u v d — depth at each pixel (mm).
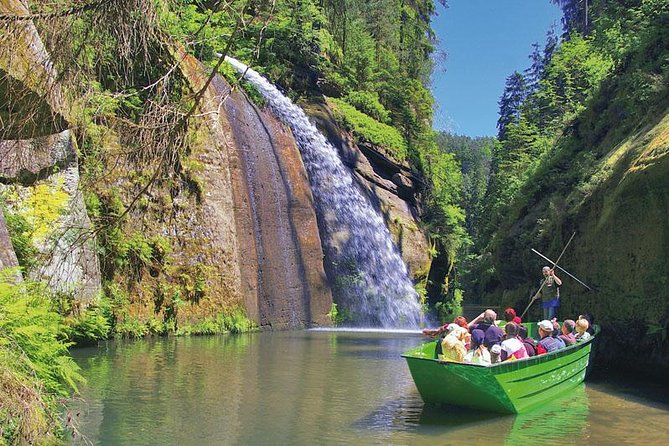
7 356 5688
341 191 25438
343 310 22875
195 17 12906
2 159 7688
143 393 9430
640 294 12195
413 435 7488
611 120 18656
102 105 5961
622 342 13016
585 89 34906
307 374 11242
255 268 19000
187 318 17000
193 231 17422
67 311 12859
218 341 15680
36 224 11789
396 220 28750
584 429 7898
